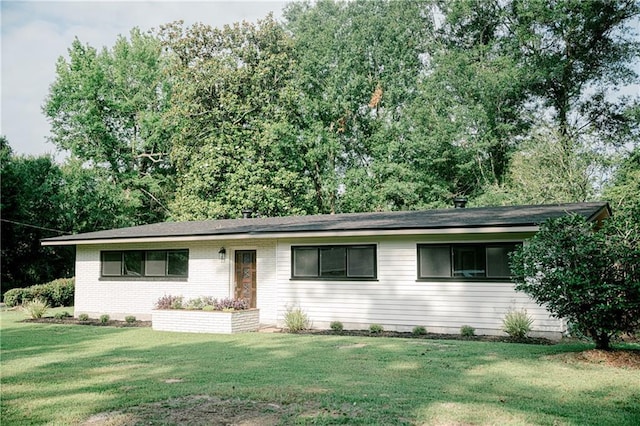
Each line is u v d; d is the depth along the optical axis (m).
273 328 15.34
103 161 36.22
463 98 29.59
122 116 37.34
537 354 9.90
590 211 12.51
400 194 29.48
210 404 6.43
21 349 11.66
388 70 32.47
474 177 30.58
